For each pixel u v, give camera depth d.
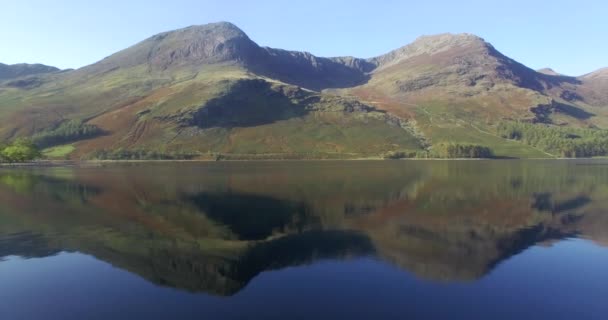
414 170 144.12
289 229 50.84
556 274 33.91
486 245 43.16
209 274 34.25
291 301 28.58
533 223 54.53
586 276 33.41
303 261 37.59
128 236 47.03
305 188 90.56
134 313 26.88
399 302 28.39
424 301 28.50
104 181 106.38
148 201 72.31
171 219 56.84
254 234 48.09
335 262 37.16
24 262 37.62
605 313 26.81
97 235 47.69
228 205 68.06
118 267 36.06
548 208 65.56
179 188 90.69
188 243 44.28
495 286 31.38
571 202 71.12
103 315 26.72
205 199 74.75
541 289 30.66
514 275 33.78
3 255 39.88
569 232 49.44
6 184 98.44
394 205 67.94
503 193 81.75
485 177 114.88
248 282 32.16
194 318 26.16
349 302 28.25
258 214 60.22
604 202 70.88
